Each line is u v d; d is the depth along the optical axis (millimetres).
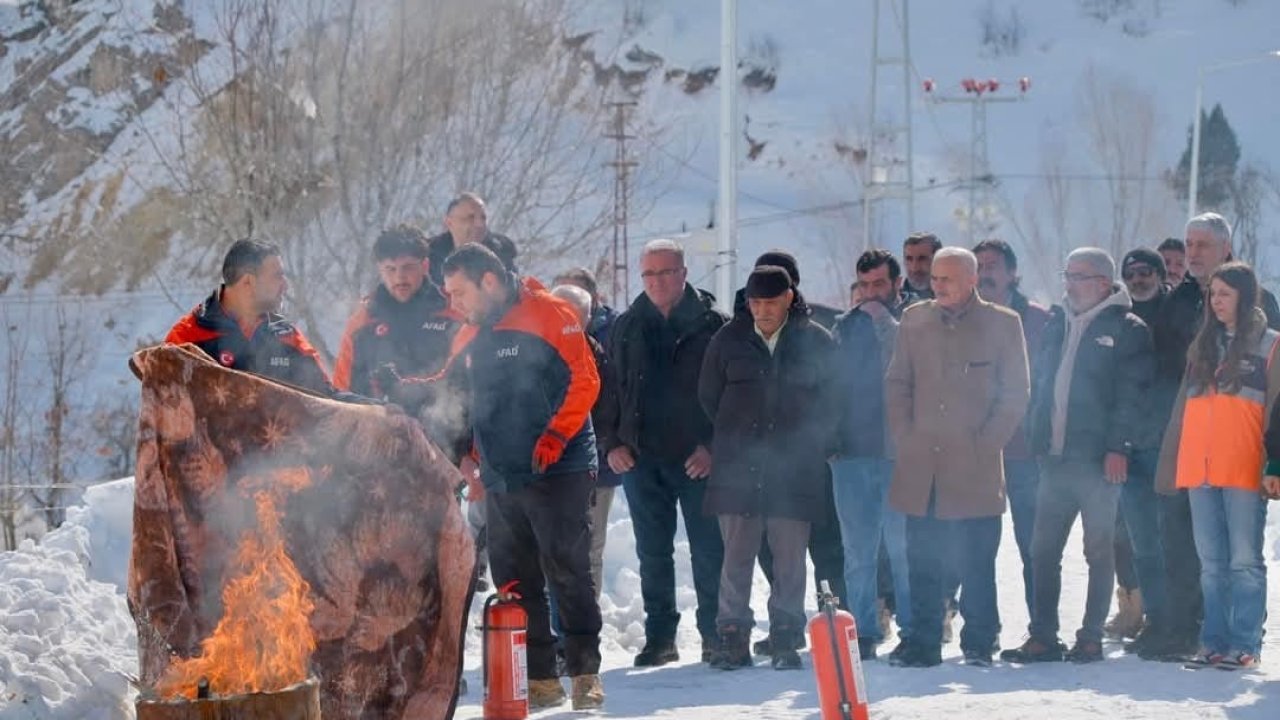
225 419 9789
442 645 10188
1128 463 14281
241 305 10391
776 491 14039
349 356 12906
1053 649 14180
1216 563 13469
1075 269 14258
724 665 14203
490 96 36594
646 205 61688
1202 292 14523
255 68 35844
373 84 35875
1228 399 13312
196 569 9719
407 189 35750
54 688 10547
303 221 35250
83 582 13172
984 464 13992
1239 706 11781
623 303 64375
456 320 12859
